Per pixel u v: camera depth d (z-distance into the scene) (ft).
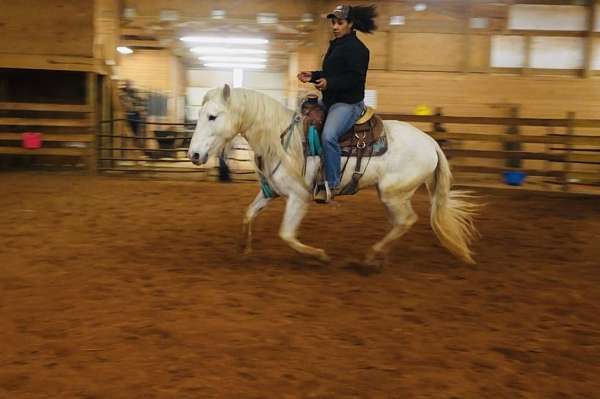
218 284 19.20
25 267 20.83
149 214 31.48
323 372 13.12
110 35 58.18
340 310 17.19
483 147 57.36
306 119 19.97
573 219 33.35
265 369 13.14
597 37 57.77
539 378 13.28
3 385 12.19
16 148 50.39
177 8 59.98
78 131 53.83
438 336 15.49
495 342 15.20
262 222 29.71
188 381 12.46
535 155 43.80
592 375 13.53
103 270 20.62
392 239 21.33
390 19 58.18
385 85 58.80
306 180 20.08
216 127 19.15
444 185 21.35
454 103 58.70
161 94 84.74
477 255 24.44
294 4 59.41
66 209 32.42
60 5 50.57
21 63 50.80
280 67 112.16
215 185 44.52
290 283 19.58
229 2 59.88
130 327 15.29
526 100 58.34
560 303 18.56
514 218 33.12
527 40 58.23
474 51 58.44
